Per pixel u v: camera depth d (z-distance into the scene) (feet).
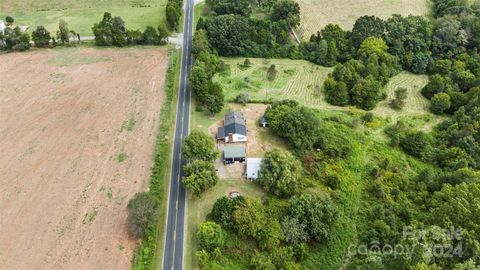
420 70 402.11
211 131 307.78
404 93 347.77
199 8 508.12
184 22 474.90
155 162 276.21
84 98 340.18
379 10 501.97
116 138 297.74
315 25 470.80
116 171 269.23
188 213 243.19
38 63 388.16
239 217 222.89
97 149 287.28
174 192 257.34
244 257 217.36
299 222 227.40
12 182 259.60
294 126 287.89
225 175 270.26
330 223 229.86
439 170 284.61
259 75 385.50
